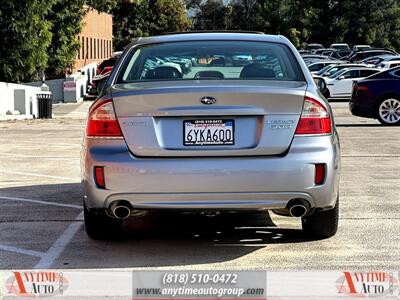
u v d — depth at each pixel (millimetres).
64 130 27578
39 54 38125
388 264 8648
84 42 77250
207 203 8383
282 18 150250
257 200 8398
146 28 124812
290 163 8344
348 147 20422
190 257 9078
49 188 14023
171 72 9617
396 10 152875
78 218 11289
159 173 8312
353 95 28297
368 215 11266
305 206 8523
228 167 8289
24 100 37281
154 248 9539
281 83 8875
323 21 150250
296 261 8820
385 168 16297
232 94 8328
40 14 37625
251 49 10055
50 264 8805
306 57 74688
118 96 8492
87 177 8625
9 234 10273
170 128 8414
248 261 8852
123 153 8438
